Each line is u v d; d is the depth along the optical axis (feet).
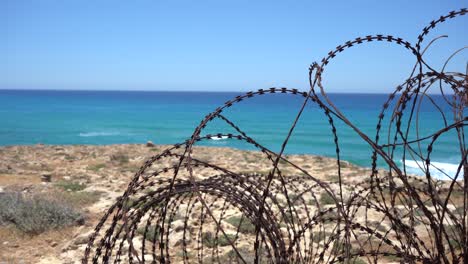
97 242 27.30
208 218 31.99
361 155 162.09
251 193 13.08
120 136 235.61
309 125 309.22
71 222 32.09
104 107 541.75
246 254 23.90
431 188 11.32
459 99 12.23
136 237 27.50
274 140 220.02
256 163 84.33
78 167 74.59
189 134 250.78
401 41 11.37
